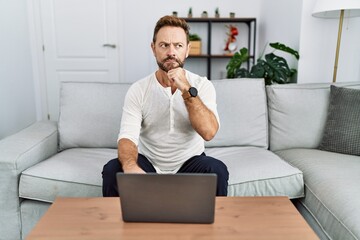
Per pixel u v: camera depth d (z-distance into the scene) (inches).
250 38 163.6
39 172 61.2
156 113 57.8
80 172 61.9
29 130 77.0
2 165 60.1
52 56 160.6
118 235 35.1
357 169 61.1
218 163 55.1
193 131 59.1
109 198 44.4
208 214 36.8
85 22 159.5
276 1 134.2
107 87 81.0
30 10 153.6
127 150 52.4
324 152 73.8
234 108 78.5
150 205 36.9
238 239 34.2
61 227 36.9
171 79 52.2
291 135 78.6
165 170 59.6
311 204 57.5
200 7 162.9
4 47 124.5
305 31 105.1
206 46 167.3
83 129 77.8
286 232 35.6
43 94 162.2
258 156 68.6
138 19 161.0
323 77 107.3
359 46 104.6
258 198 44.1
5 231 62.7
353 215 45.7
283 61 106.3
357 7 82.4
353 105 72.8
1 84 121.0
